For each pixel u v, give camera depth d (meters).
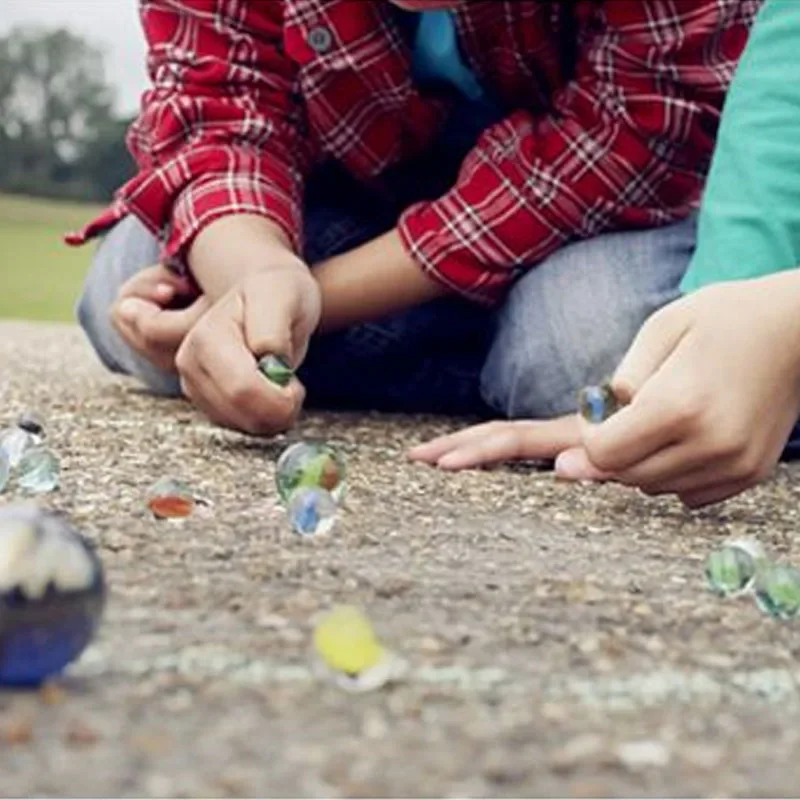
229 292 0.90
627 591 0.61
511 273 0.99
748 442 0.72
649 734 0.48
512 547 0.67
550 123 0.99
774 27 0.86
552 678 0.52
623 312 0.94
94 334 1.13
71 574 0.49
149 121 1.03
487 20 0.98
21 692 0.49
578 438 0.86
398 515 0.72
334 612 0.55
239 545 0.64
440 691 0.50
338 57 0.97
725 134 0.86
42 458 0.73
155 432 0.90
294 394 0.85
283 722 0.48
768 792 0.45
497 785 0.45
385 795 0.44
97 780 0.44
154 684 0.50
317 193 1.08
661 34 0.95
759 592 0.60
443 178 1.07
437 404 1.09
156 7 1.04
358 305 0.99
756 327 0.73
